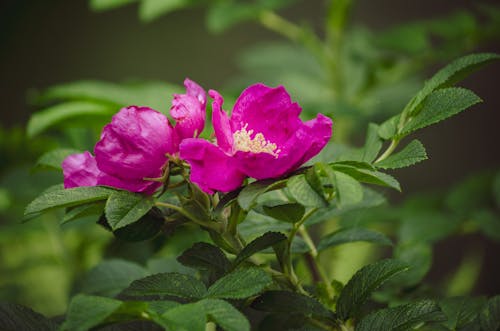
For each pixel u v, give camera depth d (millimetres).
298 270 966
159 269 943
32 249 1402
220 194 818
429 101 805
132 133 774
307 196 742
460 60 812
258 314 906
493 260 2256
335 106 1310
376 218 1268
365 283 814
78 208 792
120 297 850
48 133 1302
